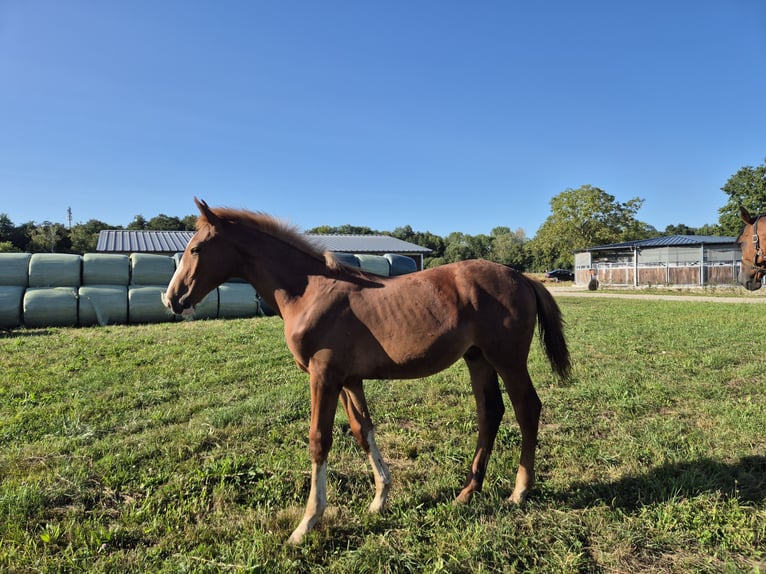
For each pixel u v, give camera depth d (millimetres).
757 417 4348
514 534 2645
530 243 54031
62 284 11664
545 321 3215
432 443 4016
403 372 2855
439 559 2381
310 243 3164
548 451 3832
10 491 3045
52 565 2385
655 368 6398
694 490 3023
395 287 2898
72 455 3729
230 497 3094
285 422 4477
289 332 2879
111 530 2676
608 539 2568
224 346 8312
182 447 3867
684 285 28125
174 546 2590
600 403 4988
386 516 2896
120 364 6926
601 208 48438
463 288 2916
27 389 5578
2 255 11633
